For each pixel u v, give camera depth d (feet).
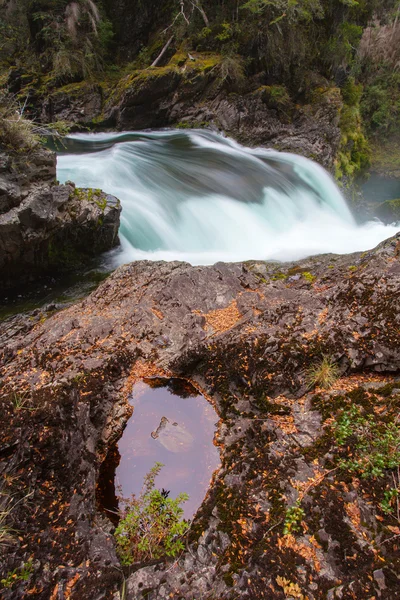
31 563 7.53
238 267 17.58
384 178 59.21
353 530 7.55
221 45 52.60
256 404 11.37
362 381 11.33
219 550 8.07
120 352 13.29
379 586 6.68
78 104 56.75
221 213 33.35
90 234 25.80
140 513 9.31
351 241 33.24
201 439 11.27
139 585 7.51
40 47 61.16
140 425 11.78
